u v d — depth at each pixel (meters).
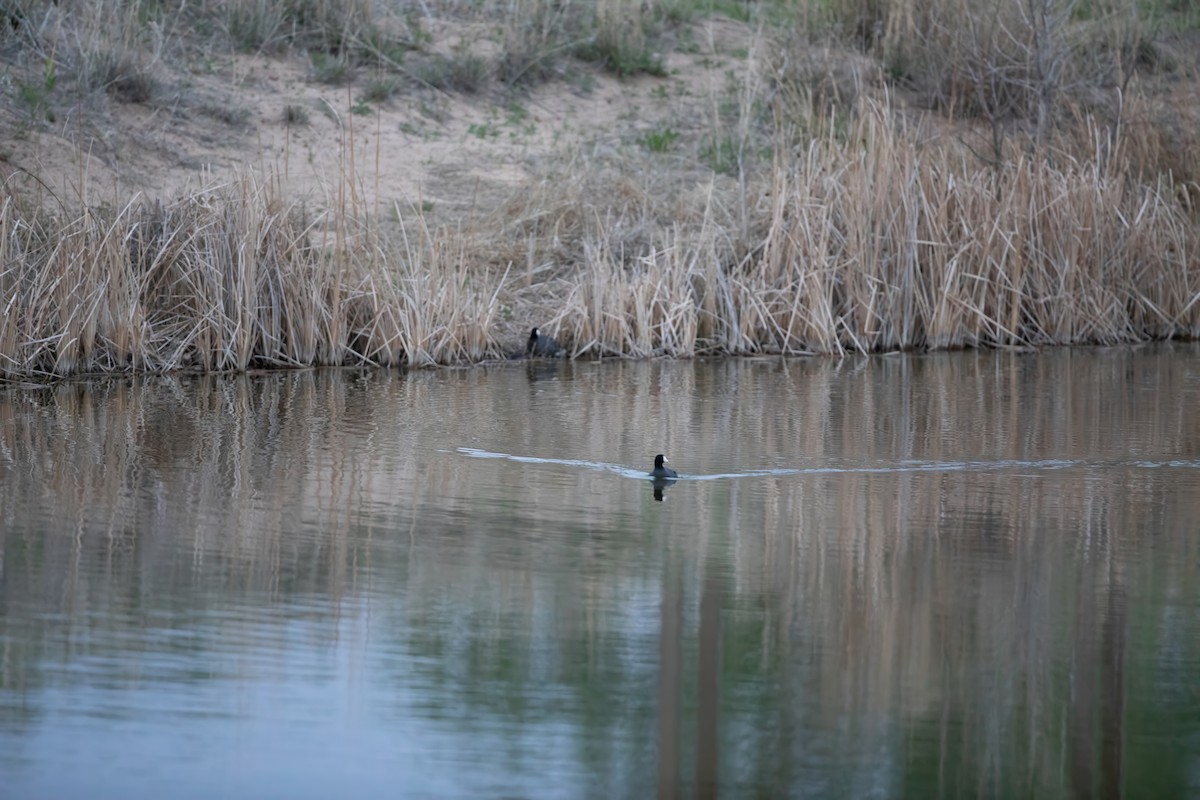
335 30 63.22
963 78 63.44
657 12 69.69
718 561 25.62
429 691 20.05
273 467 31.86
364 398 40.12
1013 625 22.72
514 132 60.16
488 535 26.92
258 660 20.84
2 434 34.16
